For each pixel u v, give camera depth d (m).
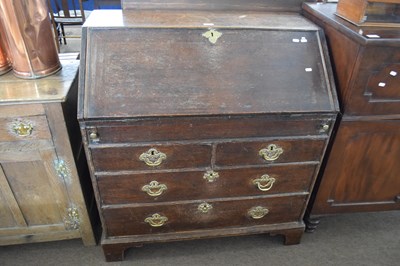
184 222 1.40
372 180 1.45
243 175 1.29
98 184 1.21
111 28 1.14
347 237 1.64
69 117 1.20
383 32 1.12
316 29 1.26
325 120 1.20
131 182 1.22
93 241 1.50
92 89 1.07
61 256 1.48
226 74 1.15
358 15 1.17
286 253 1.54
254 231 1.47
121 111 1.05
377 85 1.17
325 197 1.48
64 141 1.18
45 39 1.19
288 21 1.36
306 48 1.23
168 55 1.14
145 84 1.10
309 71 1.20
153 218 1.35
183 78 1.12
